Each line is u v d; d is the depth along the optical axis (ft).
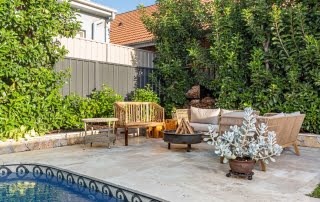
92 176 14.55
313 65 24.98
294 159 19.22
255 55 27.22
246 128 15.11
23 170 17.33
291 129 19.02
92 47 29.50
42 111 23.41
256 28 27.48
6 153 20.57
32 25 22.54
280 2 27.27
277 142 17.65
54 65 25.27
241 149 14.80
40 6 22.84
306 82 25.95
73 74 27.58
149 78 35.70
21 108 21.83
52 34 23.49
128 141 27.14
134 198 12.30
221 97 29.53
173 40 34.71
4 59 20.85
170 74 33.71
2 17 20.70
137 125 25.52
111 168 16.38
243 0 29.89
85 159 18.74
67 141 24.59
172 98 34.45
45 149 22.49
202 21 32.50
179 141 21.18
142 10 36.81
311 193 12.29
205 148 23.50
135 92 32.60
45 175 16.76
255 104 27.53
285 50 25.95
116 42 46.16
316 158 19.57
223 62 29.63
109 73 31.19
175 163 17.85
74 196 13.28
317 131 25.00
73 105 26.37
